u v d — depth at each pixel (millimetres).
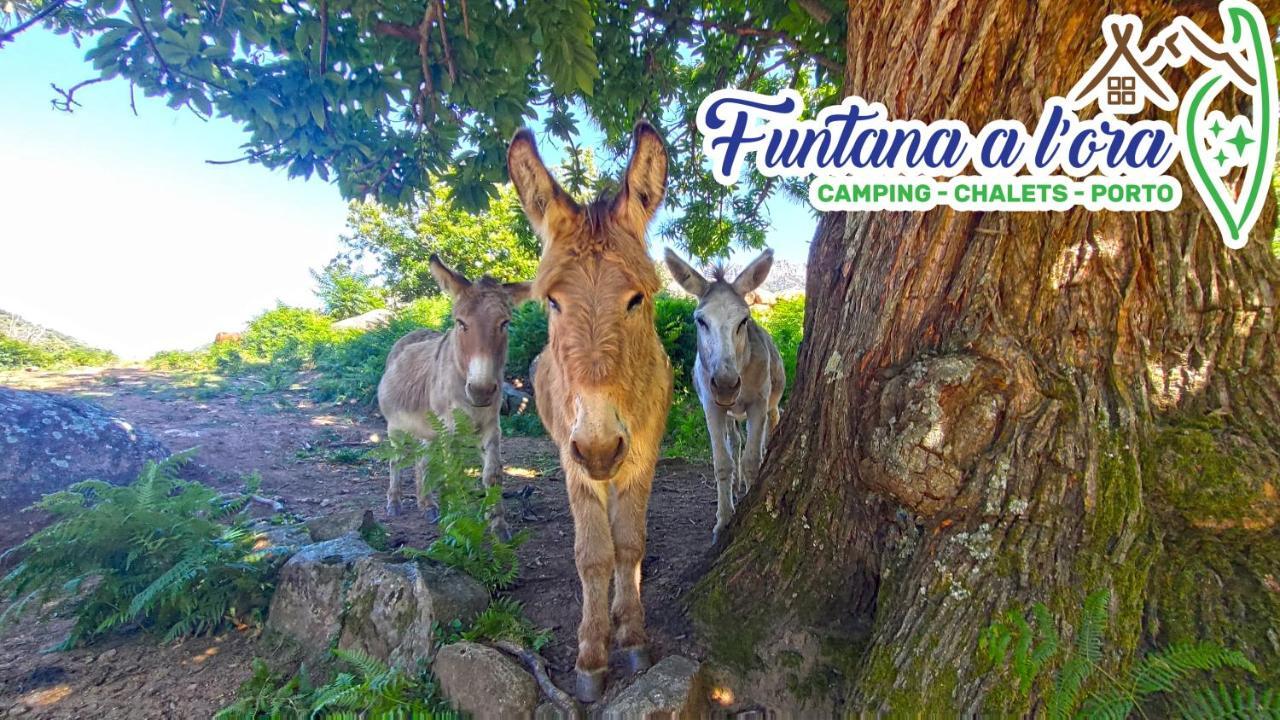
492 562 3201
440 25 3566
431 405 5039
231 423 7977
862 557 2498
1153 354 2156
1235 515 1889
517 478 6137
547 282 2146
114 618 2918
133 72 3441
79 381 10289
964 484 2090
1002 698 1768
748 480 4836
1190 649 1665
